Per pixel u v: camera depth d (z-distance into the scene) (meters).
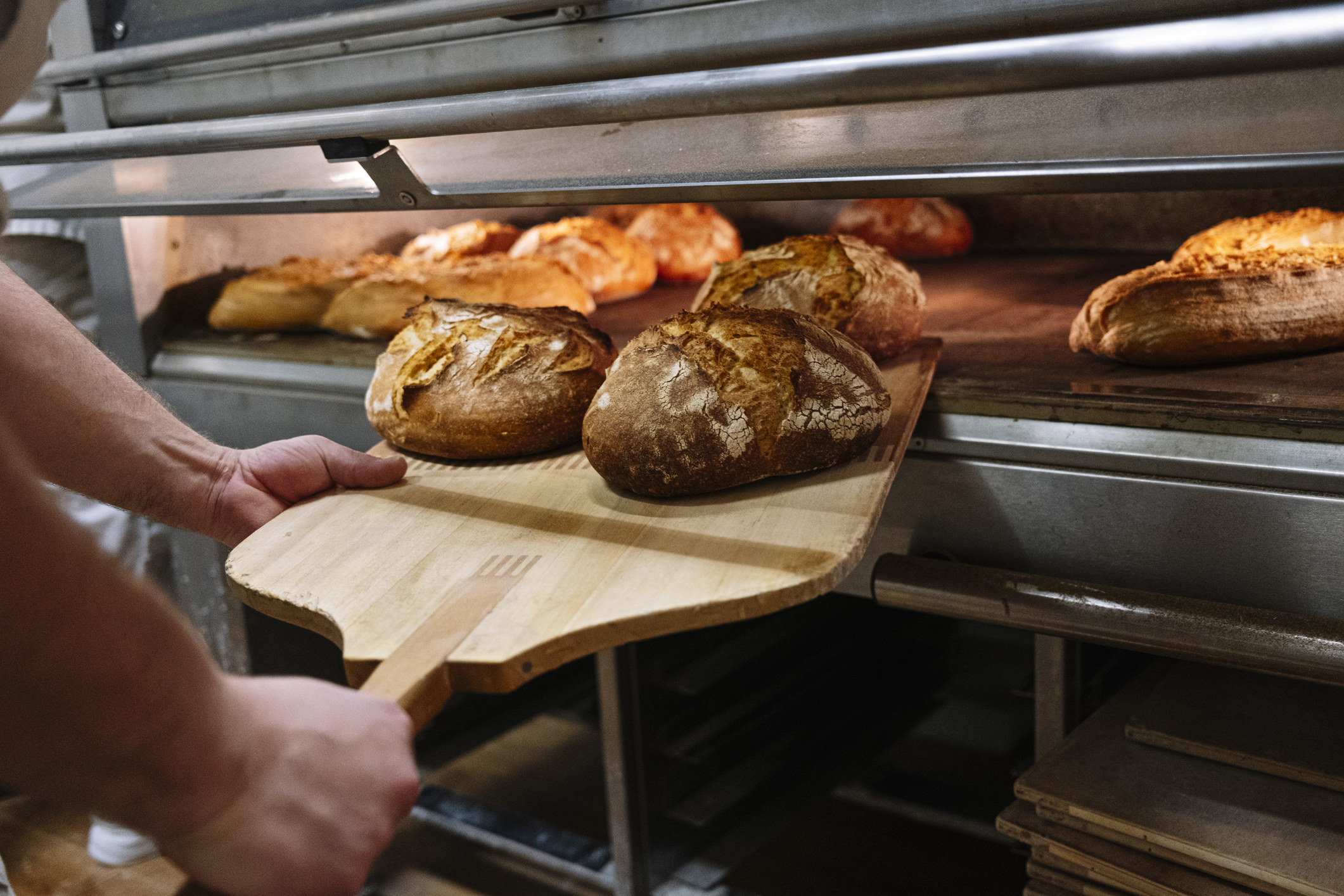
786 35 0.76
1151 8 0.61
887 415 0.86
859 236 1.87
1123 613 0.84
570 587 0.68
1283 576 0.82
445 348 0.99
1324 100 0.55
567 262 1.64
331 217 1.79
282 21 1.02
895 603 0.96
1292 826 0.80
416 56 0.98
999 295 1.49
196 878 0.45
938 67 0.61
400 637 0.63
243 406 1.45
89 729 0.40
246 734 0.45
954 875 1.48
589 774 1.84
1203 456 0.85
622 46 0.85
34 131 1.61
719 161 0.83
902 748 1.76
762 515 0.76
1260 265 1.04
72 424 0.83
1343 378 0.92
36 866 1.69
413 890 1.57
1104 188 0.67
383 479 0.91
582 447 0.98
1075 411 0.92
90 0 1.18
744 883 1.49
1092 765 0.91
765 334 0.83
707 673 1.45
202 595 1.62
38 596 0.38
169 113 1.19
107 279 1.53
